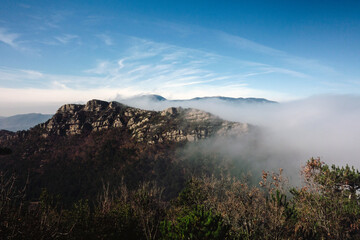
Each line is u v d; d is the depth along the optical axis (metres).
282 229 16.06
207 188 31.66
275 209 16.22
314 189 19.08
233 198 19.02
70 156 169.00
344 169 21.84
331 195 18.39
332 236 16.17
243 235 16.25
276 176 19.45
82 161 157.62
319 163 20.11
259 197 18.64
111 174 134.00
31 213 13.09
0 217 11.21
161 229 15.12
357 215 17.61
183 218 14.43
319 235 16.47
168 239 14.26
